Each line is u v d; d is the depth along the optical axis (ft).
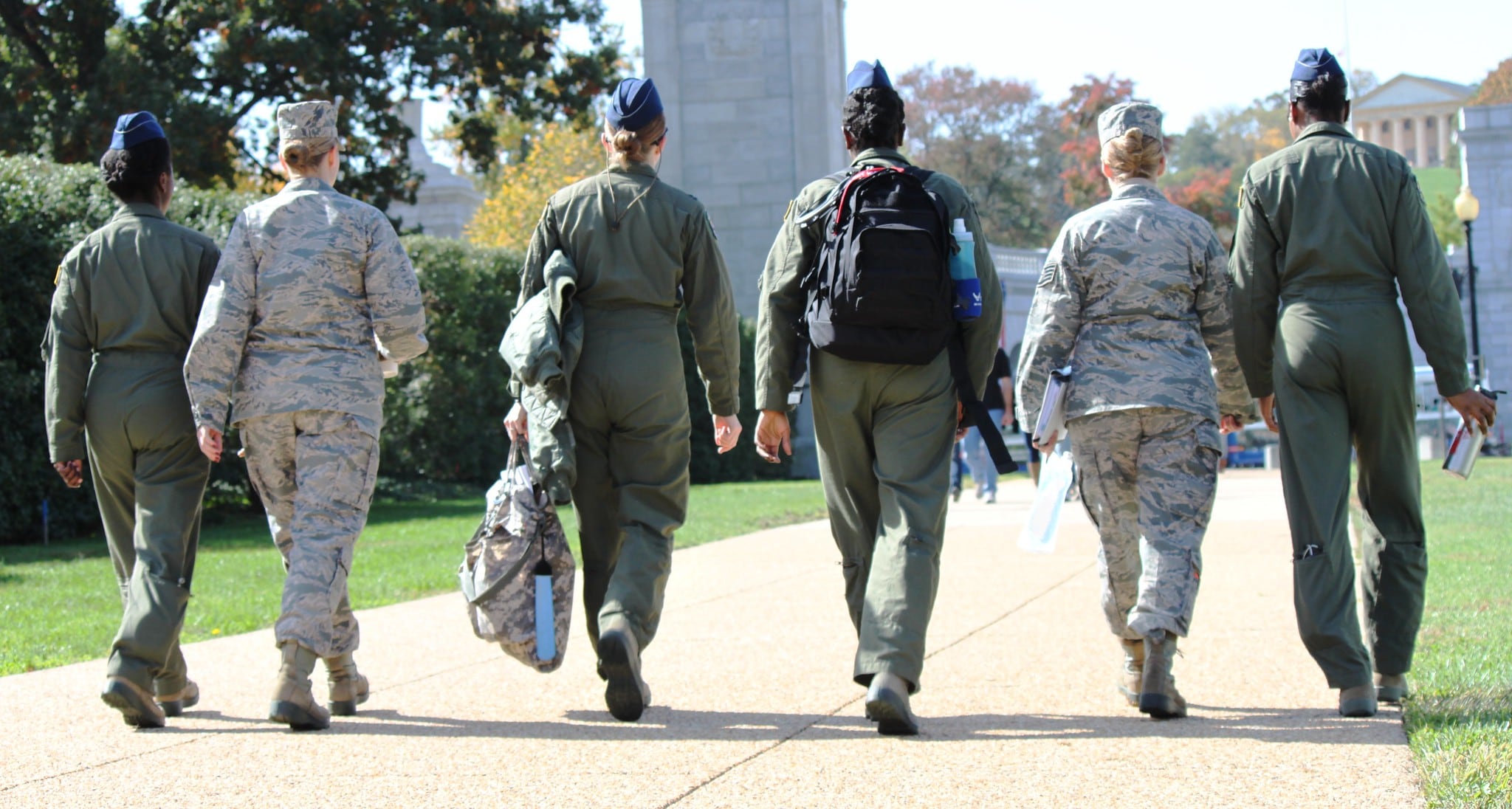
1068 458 17.99
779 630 23.52
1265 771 13.17
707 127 102.83
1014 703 16.96
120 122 17.30
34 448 46.80
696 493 69.97
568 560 16.76
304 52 82.94
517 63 93.97
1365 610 16.52
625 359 16.46
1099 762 13.76
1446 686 16.85
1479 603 23.08
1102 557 16.60
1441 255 15.55
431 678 19.65
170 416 16.42
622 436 16.67
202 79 88.79
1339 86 16.12
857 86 16.16
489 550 16.48
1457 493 50.31
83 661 21.91
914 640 14.73
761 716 16.49
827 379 15.61
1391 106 395.96
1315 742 14.28
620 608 15.87
